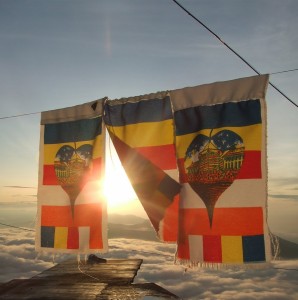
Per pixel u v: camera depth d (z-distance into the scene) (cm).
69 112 501
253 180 356
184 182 393
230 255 355
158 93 434
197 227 377
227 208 364
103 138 463
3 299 474
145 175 425
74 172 484
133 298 483
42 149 511
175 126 406
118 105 459
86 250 461
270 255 339
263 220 347
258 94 364
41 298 478
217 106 384
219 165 373
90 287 542
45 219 495
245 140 365
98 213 458
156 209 415
